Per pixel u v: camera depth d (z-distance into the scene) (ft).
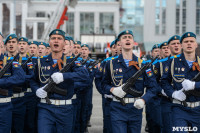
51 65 14.29
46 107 13.74
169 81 15.40
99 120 27.76
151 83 14.11
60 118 13.71
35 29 116.88
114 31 145.59
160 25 159.53
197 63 14.49
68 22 156.76
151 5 159.02
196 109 14.24
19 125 18.51
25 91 19.11
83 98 22.30
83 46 26.07
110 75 14.97
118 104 14.19
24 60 19.77
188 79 14.60
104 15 158.61
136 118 14.14
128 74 14.39
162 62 17.30
